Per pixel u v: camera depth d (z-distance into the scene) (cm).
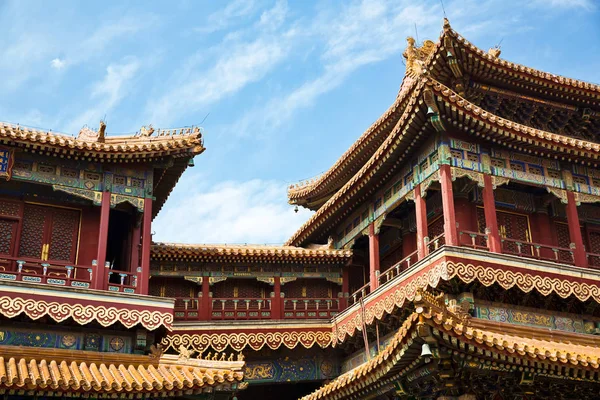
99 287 2897
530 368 2350
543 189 3575
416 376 2422
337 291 4147
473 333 2231
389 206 3600
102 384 2386
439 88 3012
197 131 3256
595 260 3628
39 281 2855
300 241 4409
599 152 3350
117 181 3127
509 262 2975
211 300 3894
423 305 2167
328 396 2838
